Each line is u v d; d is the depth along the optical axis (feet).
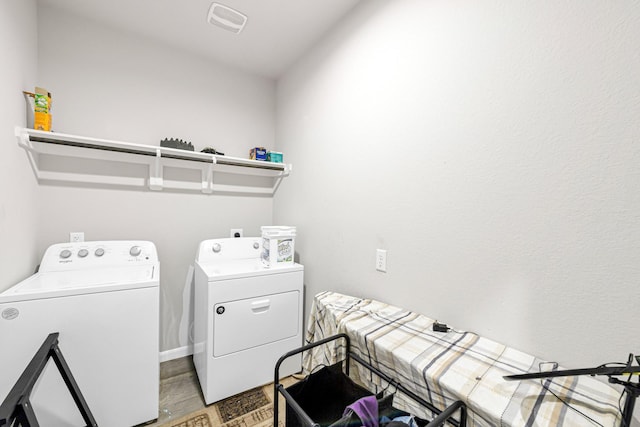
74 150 5.92
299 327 6.61
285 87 8.32
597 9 2.52
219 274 5.57
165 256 7.22
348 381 3.51
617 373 1.90
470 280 3.59
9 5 4.33
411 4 4.33
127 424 4.77
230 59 7.72
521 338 3.10
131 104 6.68
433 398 2.77
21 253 4.79
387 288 4.82
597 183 2.54
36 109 5.08
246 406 5.51
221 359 5.55
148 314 4.91
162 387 6.05
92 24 6.18
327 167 6.35
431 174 4.06
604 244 2.51
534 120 2.96
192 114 7.51
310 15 5.84
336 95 6.07
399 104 4.55
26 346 4.04
